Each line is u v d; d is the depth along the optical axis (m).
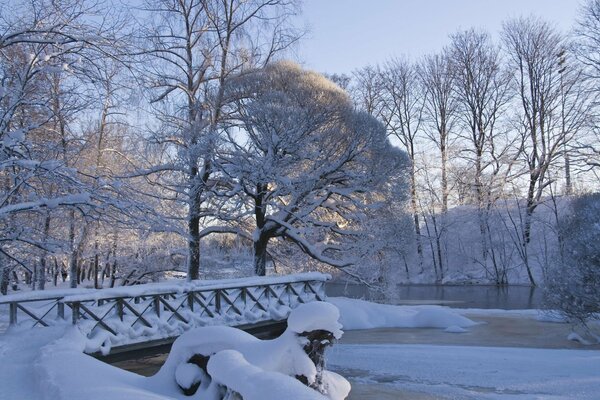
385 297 21.00
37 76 11.13
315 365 4.96
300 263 22.36
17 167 10.78
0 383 5.59
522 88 35.16
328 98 18.41
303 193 18.45
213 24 18.11
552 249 32.47
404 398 8.07
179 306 10.17
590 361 10.05
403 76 38.53
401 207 20.86
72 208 10.95
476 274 36.28
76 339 7.56
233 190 18.08
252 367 4.07
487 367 10.02
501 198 35.75
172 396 5.03
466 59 36.88
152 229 12.39
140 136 17.11
